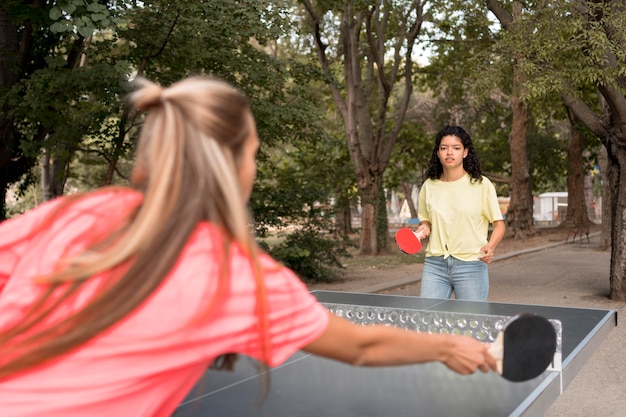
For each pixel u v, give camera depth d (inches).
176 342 39.0
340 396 81.9
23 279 40.4
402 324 118.0
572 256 831.1
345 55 853.8
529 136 1441.9
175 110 41.1
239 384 88.1
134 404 39.8
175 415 75.3
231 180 40.6
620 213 430.6
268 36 410.3
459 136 183.5
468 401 78.1
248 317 40.3
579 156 1441.9
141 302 37.8
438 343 49.4
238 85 475.8
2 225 44.3
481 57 402.0
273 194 561.0
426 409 75.8
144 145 41.7
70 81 389.7
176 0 389.4
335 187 714.2
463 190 185.6
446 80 1022.4
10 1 358.3
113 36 422.6
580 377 241.4
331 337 44.9
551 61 379.6
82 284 38.3
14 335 37.8
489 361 52.3
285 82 499.5
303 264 579.5
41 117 410.6
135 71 454.6
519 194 1186.6
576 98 434.0
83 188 1211.9
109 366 38.3
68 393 37.9
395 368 95.0
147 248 38.4
